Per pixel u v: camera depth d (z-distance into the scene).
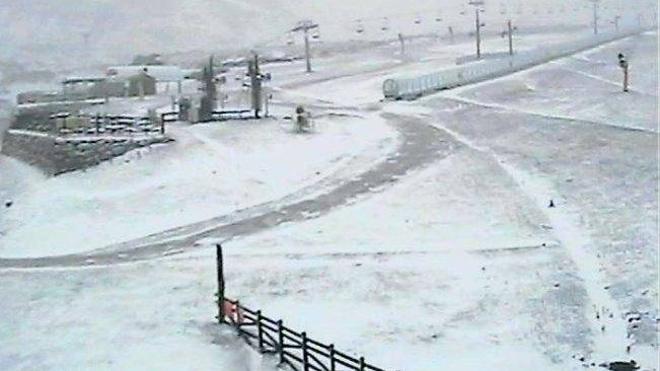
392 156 85.44
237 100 127.75
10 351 46.47
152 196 74.88
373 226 63.78
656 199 66.44
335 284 52.66
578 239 58.62
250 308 49.41
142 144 87.31
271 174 80.25
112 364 43.50
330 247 59.72
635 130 93.50
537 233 60.41
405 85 126.31
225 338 45.47
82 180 81.00
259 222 66.75
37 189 81.81
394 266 55.16
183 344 45.06
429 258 56.41
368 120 106.38
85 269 59.16
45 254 64.12
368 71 171.12
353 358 38.31
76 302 52.84
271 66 193.88
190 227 67.50
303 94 139.50
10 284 57.03
